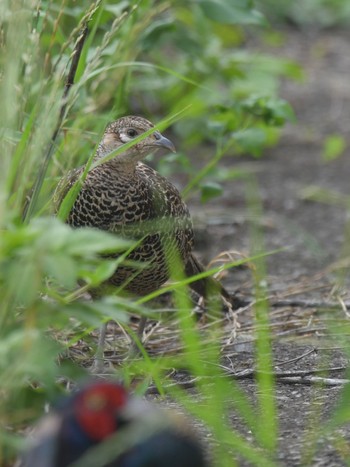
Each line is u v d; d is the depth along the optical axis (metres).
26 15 6.82
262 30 22.47
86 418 5.03
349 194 14.12
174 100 15.09
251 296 10.04
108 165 8.30
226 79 15.23
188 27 16.03
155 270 8.45
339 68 20.97
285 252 11.88
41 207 7.90
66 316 6.30
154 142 8.38
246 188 14.17
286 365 8.12
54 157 8.72
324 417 6.95
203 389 7.28
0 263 5.68
